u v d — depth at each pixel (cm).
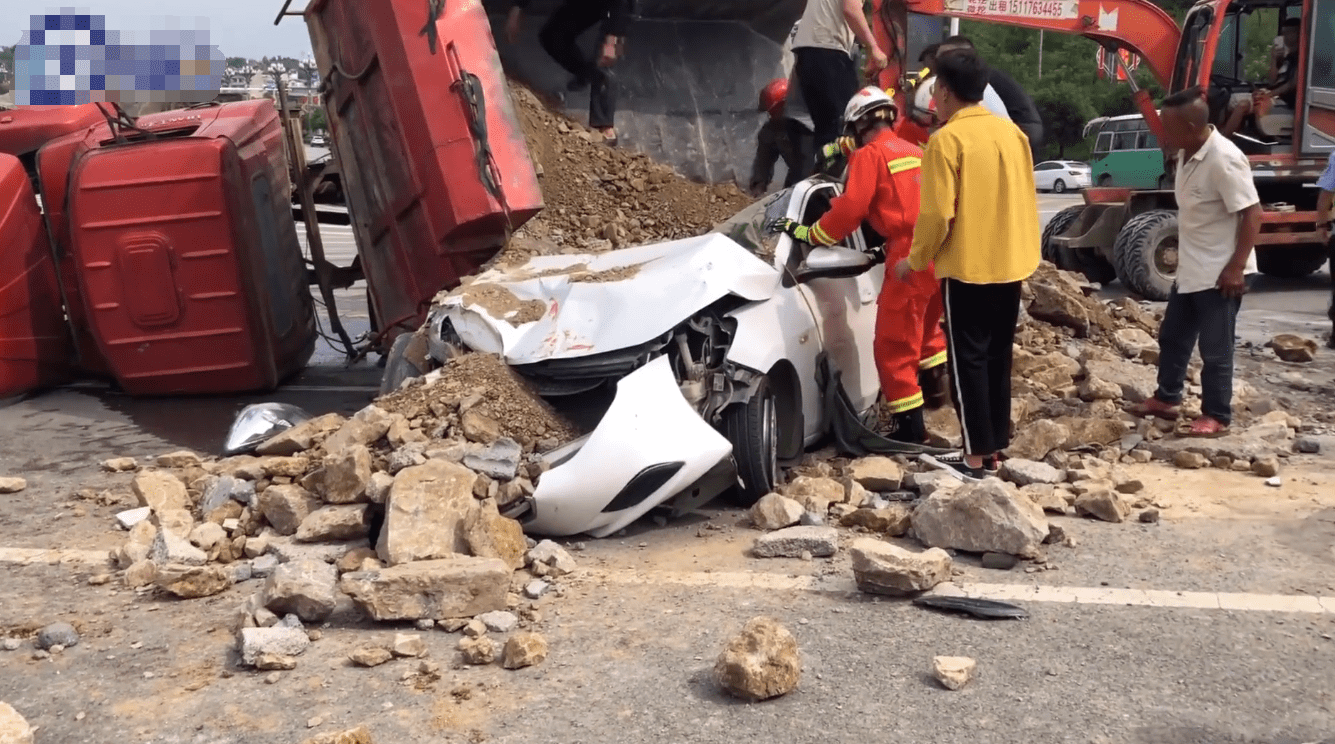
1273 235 1398
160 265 843
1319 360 910
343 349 1155
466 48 682
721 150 890
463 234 695
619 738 339
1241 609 420
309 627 424
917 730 339
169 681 384
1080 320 855
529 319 578
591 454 488
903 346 600
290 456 600
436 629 420
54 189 900
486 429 528
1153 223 1366
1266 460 588
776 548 484
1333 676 369
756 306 546
